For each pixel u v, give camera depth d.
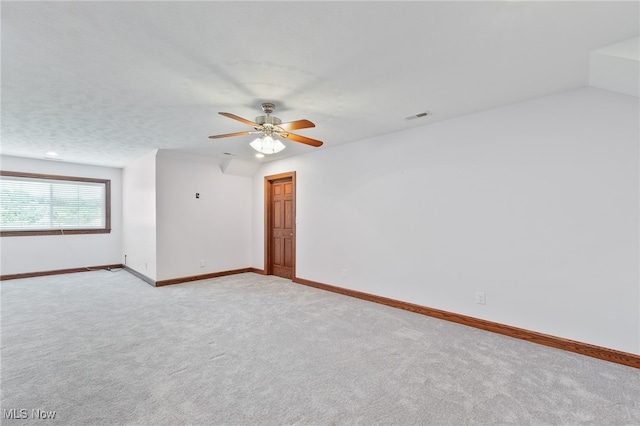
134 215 5.71
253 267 6.11
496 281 2.96
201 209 5.38
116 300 4.03
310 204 4.92
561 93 2.59
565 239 2.58
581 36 1.77
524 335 2.77
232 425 1.65
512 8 1.52
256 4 1.48
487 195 3.02
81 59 2.01
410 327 3.09
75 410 1.76
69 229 5.80
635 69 1.96
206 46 1.86
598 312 2.43
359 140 4.20
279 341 2.75
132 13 1.54
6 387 1.98
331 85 2.42
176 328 3.05
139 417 1.71
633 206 2.30
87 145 4.43
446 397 1.91
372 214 4.05
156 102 2.76
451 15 1.58
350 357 2.44
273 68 2.14
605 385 2.03
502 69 2.19
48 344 2.65
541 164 2.70
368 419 1.71
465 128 3.17
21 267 5.33
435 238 3.41
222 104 2.81
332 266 4.57
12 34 1.72
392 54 1.97
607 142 2.40
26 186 5.42
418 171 3.57
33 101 2.73
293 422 1.68
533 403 1.84
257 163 5.81
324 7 1.51
